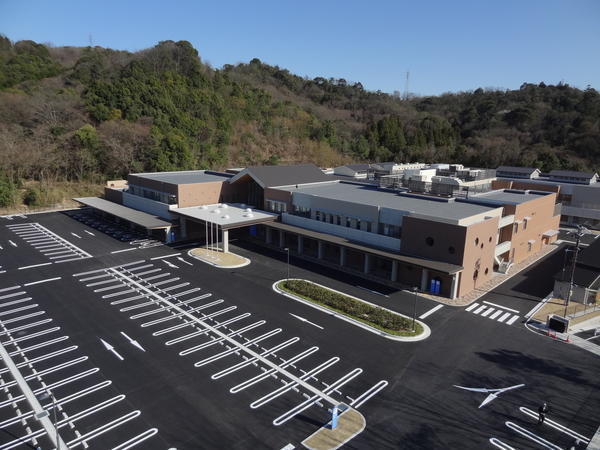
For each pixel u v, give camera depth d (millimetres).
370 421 18984
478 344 26250
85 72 107438
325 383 21828
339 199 42688
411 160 115000
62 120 86250
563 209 62500
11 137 75375
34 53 123688
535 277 38906
